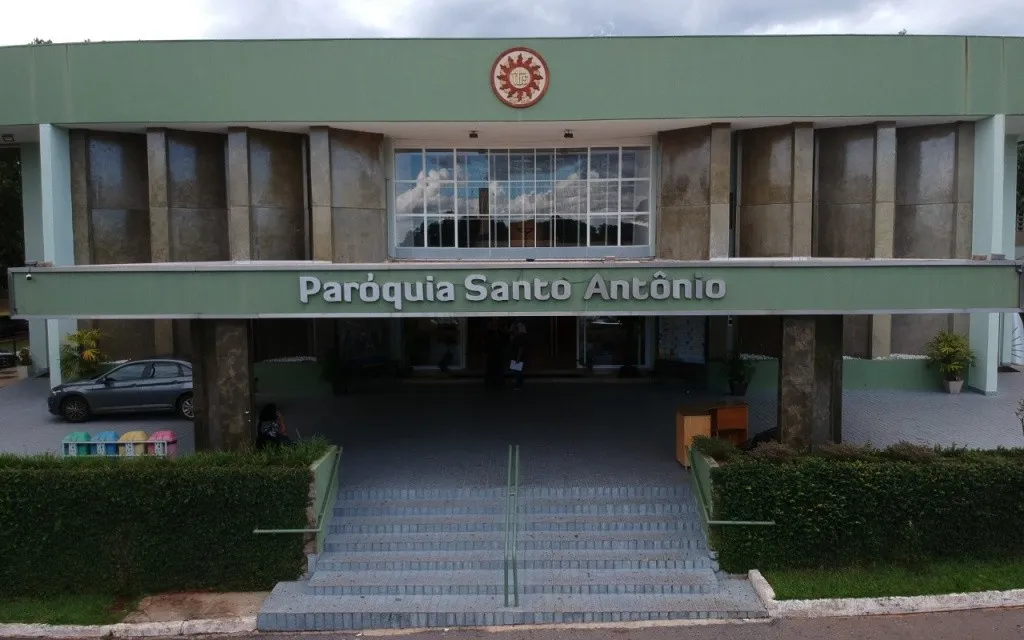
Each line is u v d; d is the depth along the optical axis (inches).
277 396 737.0
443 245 744.3
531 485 465.1
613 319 825.5
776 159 699.4
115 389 645.3
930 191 722.2
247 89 661.9
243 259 689.0
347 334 797.9
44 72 668.7
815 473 391.2
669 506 439.8
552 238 745.0
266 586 394.0
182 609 378.3
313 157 680.4
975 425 594.9
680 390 753.6
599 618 361.4
